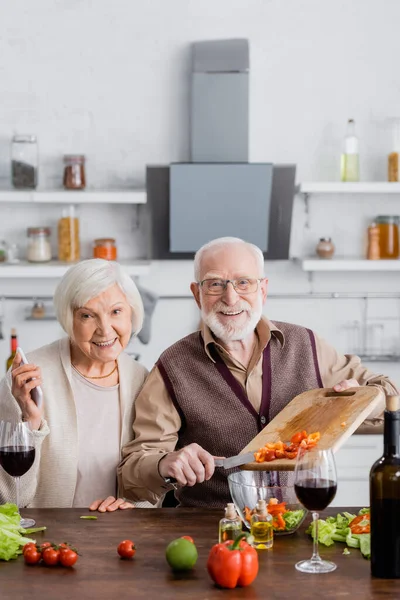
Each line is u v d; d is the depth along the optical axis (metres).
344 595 1.60
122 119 4.39
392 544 1.67
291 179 4.19
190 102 4.37
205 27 4.35
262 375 2.58
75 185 4.25
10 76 4.38
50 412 2.45
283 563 1.78
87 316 2.43
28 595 1.61
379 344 4.52
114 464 2.48
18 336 4.50
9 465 1.97
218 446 2.52
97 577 1.71
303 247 4.48
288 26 4.37
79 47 4.37
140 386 2.60
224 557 1.63
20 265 4.20
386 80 4.40
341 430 2.11
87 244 4.46
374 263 4.22
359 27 4.38
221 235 4.21
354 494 4.14
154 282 4.48
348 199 4.46
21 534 1.96
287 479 2.08
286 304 4.50
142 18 4.35
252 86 4.39
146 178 4.17
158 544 1.90
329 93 4.40
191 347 2.62
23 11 4.35
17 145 4.24
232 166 4.12
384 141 4.41
